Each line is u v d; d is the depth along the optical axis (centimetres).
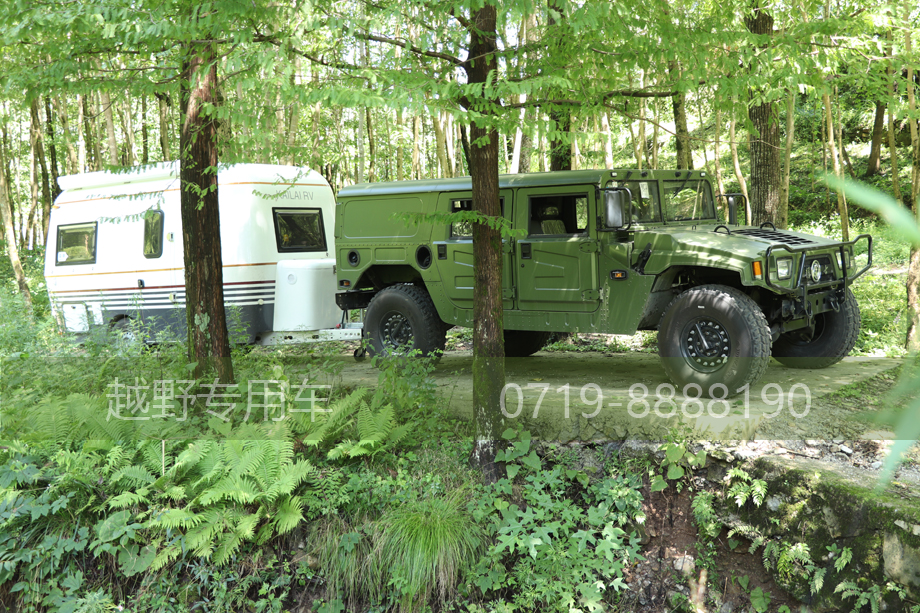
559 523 517
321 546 534
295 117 1233
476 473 564
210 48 492
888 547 424
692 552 510
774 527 477
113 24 402
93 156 2169
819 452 507
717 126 1169
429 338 738
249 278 905
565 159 1012
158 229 970
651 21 484
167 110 1752
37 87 537
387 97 411
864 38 500
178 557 532
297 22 420
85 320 1055
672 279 619
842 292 634
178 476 561
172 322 963
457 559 514
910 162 1794
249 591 533
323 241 1003
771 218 986
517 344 852
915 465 489
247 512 543
